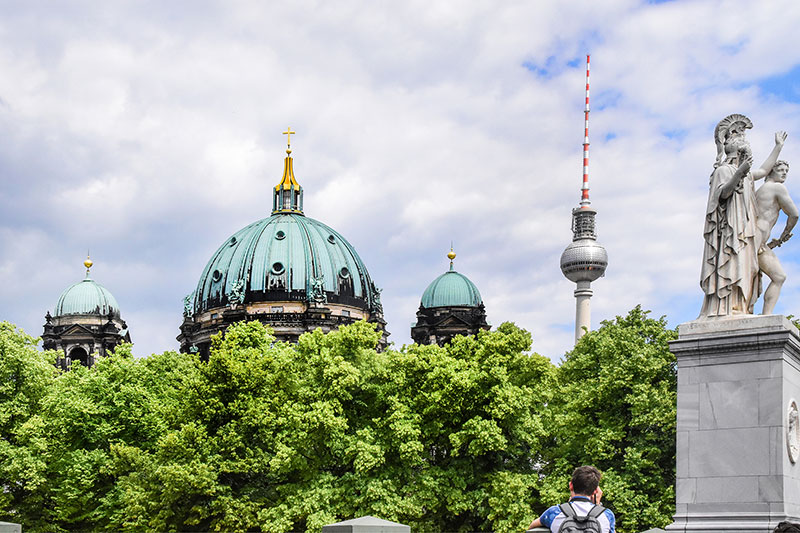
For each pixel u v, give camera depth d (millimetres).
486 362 75250
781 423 24453
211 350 88125
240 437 72375
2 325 87125
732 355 25344
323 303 175750
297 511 70438
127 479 75812
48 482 82625
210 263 186250
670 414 62656
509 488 69438
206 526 72125
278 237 181250
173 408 78188
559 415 71438
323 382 79062
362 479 72688
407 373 78375
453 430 76062
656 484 63031
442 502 73188
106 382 87875
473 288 186250
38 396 86812
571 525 14469
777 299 26625
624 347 69312
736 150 26719
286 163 198750
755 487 24469
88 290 191375
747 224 26250
